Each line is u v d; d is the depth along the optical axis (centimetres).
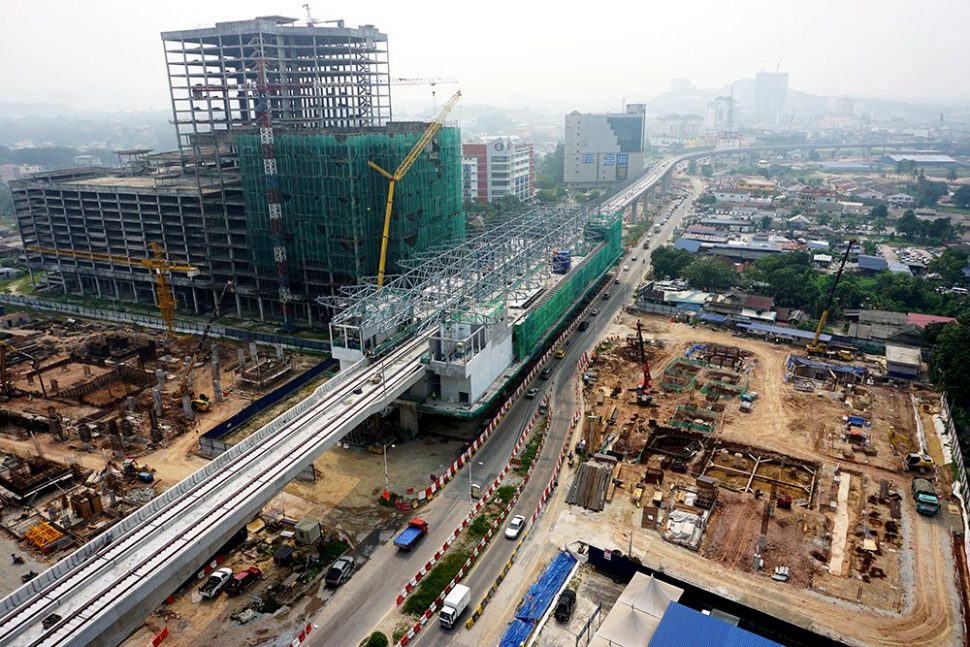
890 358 13988
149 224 19825
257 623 7450
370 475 10431
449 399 11681
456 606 7312
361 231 16975
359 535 8975
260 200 17275
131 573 6562
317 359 15575
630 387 13375
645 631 6625
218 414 12694
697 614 6694
